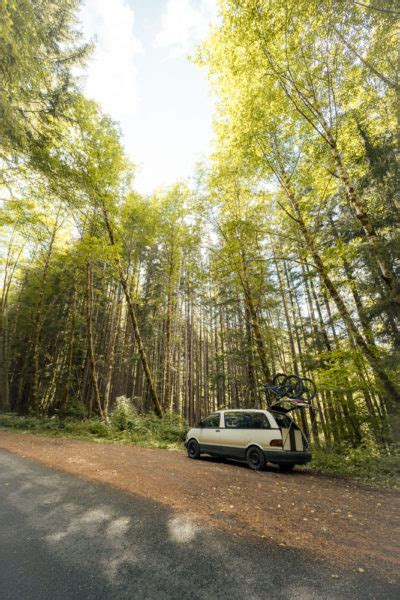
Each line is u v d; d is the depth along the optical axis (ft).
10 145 28.25
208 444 32.32
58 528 12.21
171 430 47.52
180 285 82.02
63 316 85.30
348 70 31.83
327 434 50.80
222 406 95.14
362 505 17.42
